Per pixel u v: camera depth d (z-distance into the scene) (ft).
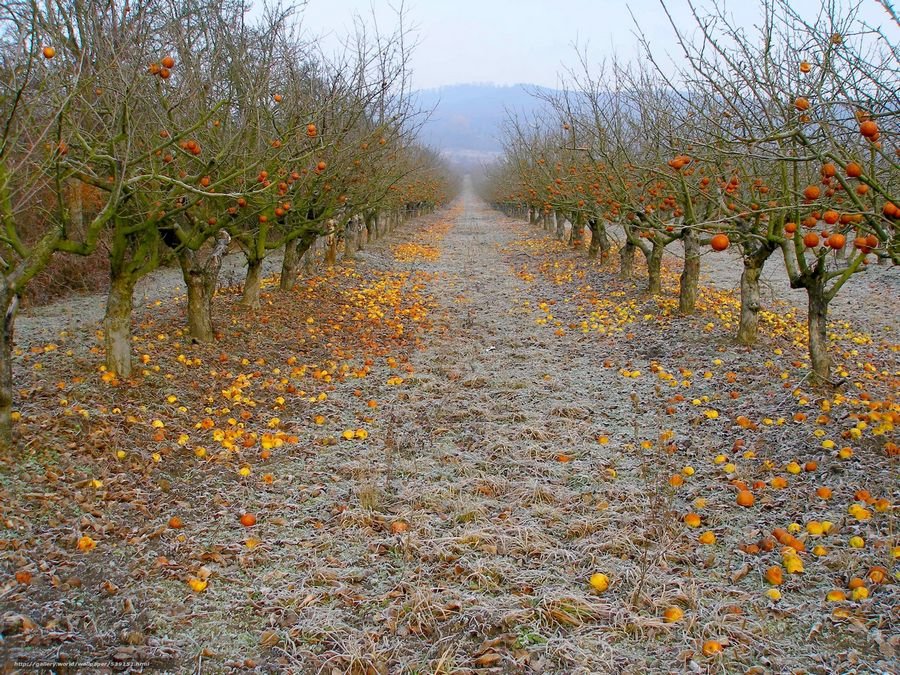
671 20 17.12
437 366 28.66
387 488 17.26
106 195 47.62
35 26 14.99
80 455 17.38
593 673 10.85
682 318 36.45
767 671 10.70
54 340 29.32
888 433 18.58
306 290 43.70
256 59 28.43
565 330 36.04
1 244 38.50
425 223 132.05
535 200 75.46
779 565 13.55
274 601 12.69
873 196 15.26
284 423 21.70
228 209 26.94
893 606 11.89
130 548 14.15
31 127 17.47
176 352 27.02
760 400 23.03
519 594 13.05
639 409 23.16
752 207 22.77
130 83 18.15
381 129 34.30
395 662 11.27
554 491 17.13
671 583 13.06
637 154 41.34
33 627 11.30
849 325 36.24
